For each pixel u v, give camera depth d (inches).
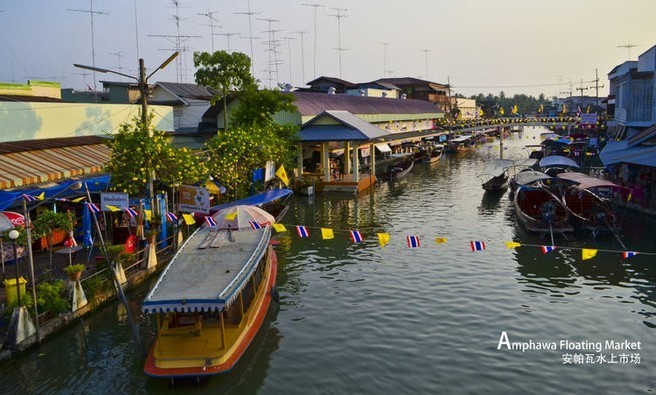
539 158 2677.2
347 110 2379.4
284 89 2327.8
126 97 2106.3
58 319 696.4
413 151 3073.3
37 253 938.7
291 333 724.7
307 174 1971.0
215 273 647.8
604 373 606.5
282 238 1229.1
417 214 1503.4
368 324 746.8
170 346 598.9
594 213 1221.7
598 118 3031.5
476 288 874.1
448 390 579.8
